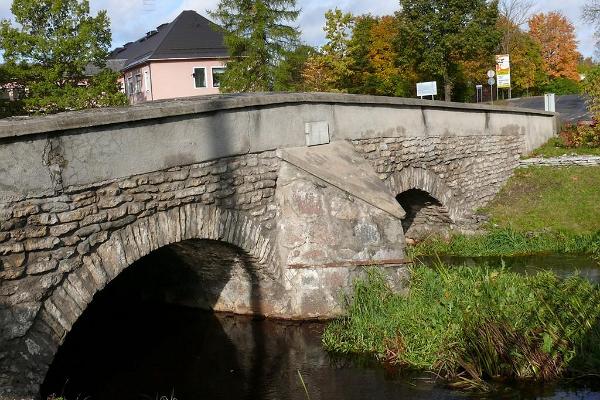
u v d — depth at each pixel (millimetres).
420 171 13312
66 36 22906
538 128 19594
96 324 10875
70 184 6418
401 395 7070
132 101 41969
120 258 7027
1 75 22234
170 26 41031
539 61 45156
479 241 14422
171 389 7840
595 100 19094
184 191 7898
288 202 9547
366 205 9562
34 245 6047
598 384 6953
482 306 8328
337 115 10695
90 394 7816
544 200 16031
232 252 9297
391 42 35500
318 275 9484
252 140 9016
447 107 14203
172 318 10797
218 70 38656
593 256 13094
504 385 7043
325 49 31953
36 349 6043
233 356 8789
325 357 8398
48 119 6258
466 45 33094
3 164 5762
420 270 10234
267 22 27375
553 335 7516
